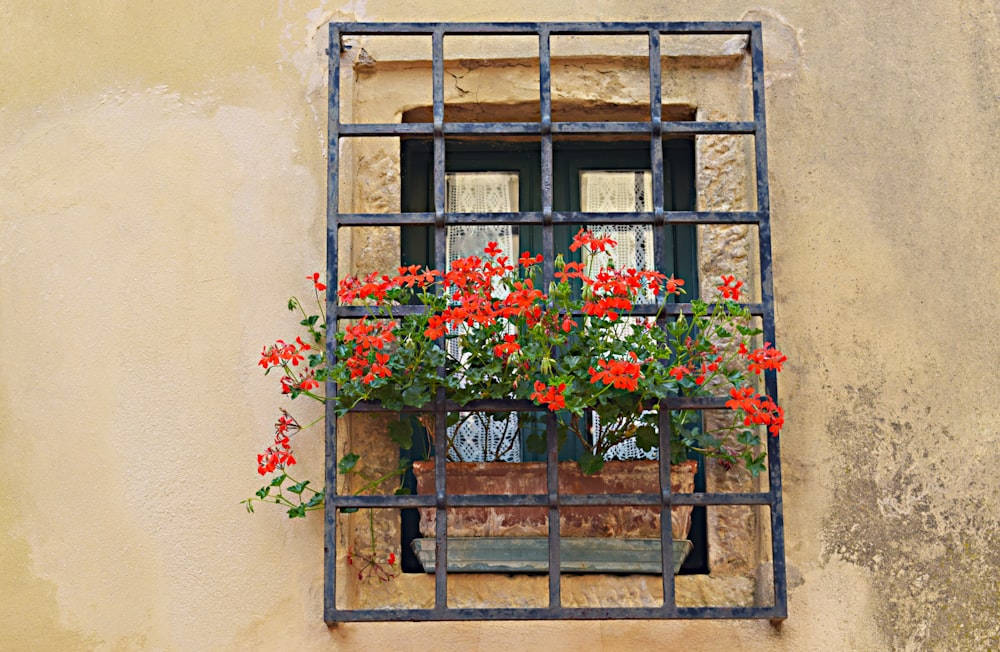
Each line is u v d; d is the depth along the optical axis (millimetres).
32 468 3418
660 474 3234
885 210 3561
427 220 3340
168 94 3619
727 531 3426
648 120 3695
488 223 3346
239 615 3346
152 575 3365
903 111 3619
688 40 3646
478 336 3268
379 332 3270
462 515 3328
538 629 3340
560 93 3645
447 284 3352
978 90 3635
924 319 3502
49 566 3369
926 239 3547
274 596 3355
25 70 3633
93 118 3605
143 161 3582
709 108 3648
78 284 3516
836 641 3326
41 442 3432
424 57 3629
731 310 3248
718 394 3467
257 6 3668
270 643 3330
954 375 3471
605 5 3666
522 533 3332
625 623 3342
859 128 3605
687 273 3686
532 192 3764
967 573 3361
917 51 3656
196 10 3668
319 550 3375
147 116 3607
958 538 3379
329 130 3379
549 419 3246
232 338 3488
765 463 3432
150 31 3656
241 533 3389
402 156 3730
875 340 3486
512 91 3643
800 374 3465
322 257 3529
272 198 3562
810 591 3350
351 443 3438
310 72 3631
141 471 3420
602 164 3766
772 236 3535
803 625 3332
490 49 3633
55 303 3504
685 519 3340
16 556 3373
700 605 3369
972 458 3424
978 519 3391
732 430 3459
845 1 3686
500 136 3701
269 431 3441
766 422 3139
